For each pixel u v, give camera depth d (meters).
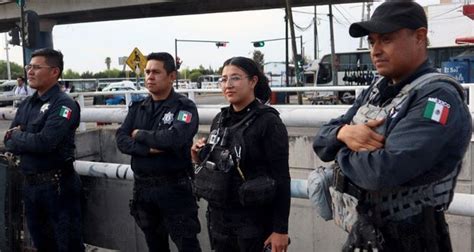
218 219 2.67
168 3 24.52
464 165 3.21
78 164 4.18
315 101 20.00
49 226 3.82
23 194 3.70
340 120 2.04
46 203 3.61
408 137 1.65
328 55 25.34
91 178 4.82
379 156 1.68
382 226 1.80
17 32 9.77
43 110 3.53
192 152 2.76
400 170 1.65
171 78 3.29
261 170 2.58
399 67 1.76
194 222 3.29
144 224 3.35
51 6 26.55
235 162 2.55
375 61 1.81
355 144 1.77
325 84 25.41
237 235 2.61
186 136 3.14
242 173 2.56
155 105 3.29
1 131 7.36
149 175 3.22
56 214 3.65
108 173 4.00
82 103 8.20
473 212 2.48
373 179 1.70
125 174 3.92
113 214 4.73
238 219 2.59
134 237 4.62
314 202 2.10
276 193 2.56
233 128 2.62
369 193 1.82
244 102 2.65
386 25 1.71
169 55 3.31
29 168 3.59
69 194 3.70
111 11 26.36
